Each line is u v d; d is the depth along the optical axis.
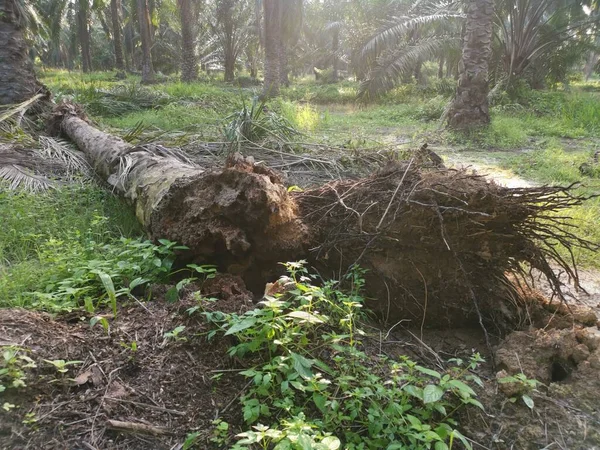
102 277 2.63
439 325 3.07
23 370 2.11
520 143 9.79
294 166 5.96
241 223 2.95
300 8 18.67
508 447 2.15
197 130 8.19
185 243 3.07
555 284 3.03
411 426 2.05
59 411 2.06
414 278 3.01
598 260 4.20
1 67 8.30
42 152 6.07
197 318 2.57
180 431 2.08
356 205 3.10
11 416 1.98
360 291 3.06
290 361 2.29
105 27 46.78
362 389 2.16
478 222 2.79
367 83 15.55
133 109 11.99
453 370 2.50
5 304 2.81
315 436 1.82
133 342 2.43
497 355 2.65
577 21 16.64
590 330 2.96
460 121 10.92
